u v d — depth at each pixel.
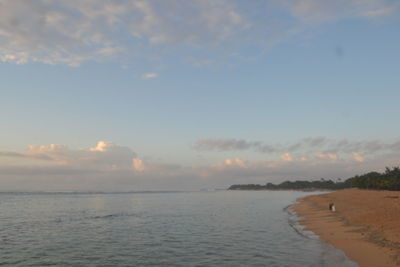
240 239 31.22
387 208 46.81
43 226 42.22
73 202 106.19
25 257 24.17
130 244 29.25
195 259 23.19
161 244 29.16
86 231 37.66
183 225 43.03
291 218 49.66
